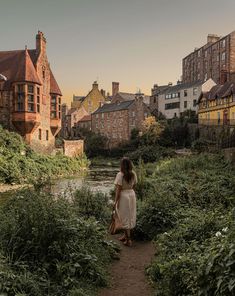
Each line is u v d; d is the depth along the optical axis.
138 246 7.94
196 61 81.44
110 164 53.94
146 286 5.75
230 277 3.88
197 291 4.44
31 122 37.12
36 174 29.19
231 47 66.69
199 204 10.55
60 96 45.06
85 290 5.28
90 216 8.93
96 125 80.81
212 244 4.66
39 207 6.35
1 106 37.53
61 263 5.65
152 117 63.06
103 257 6.65
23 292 4.64
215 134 40.06
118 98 83.62
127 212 7.95
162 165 22.08
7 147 31.61
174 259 5.61
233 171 17.03
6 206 7.48
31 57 40.88
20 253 5.70
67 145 45.00
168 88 79.00
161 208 9.17
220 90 53.88
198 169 18.00
